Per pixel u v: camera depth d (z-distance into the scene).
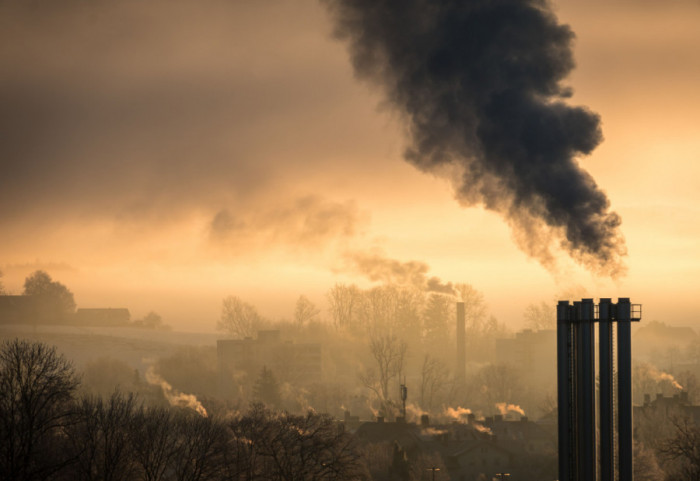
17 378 88.88
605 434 76.19
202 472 93.12
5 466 77.12
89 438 85.69
